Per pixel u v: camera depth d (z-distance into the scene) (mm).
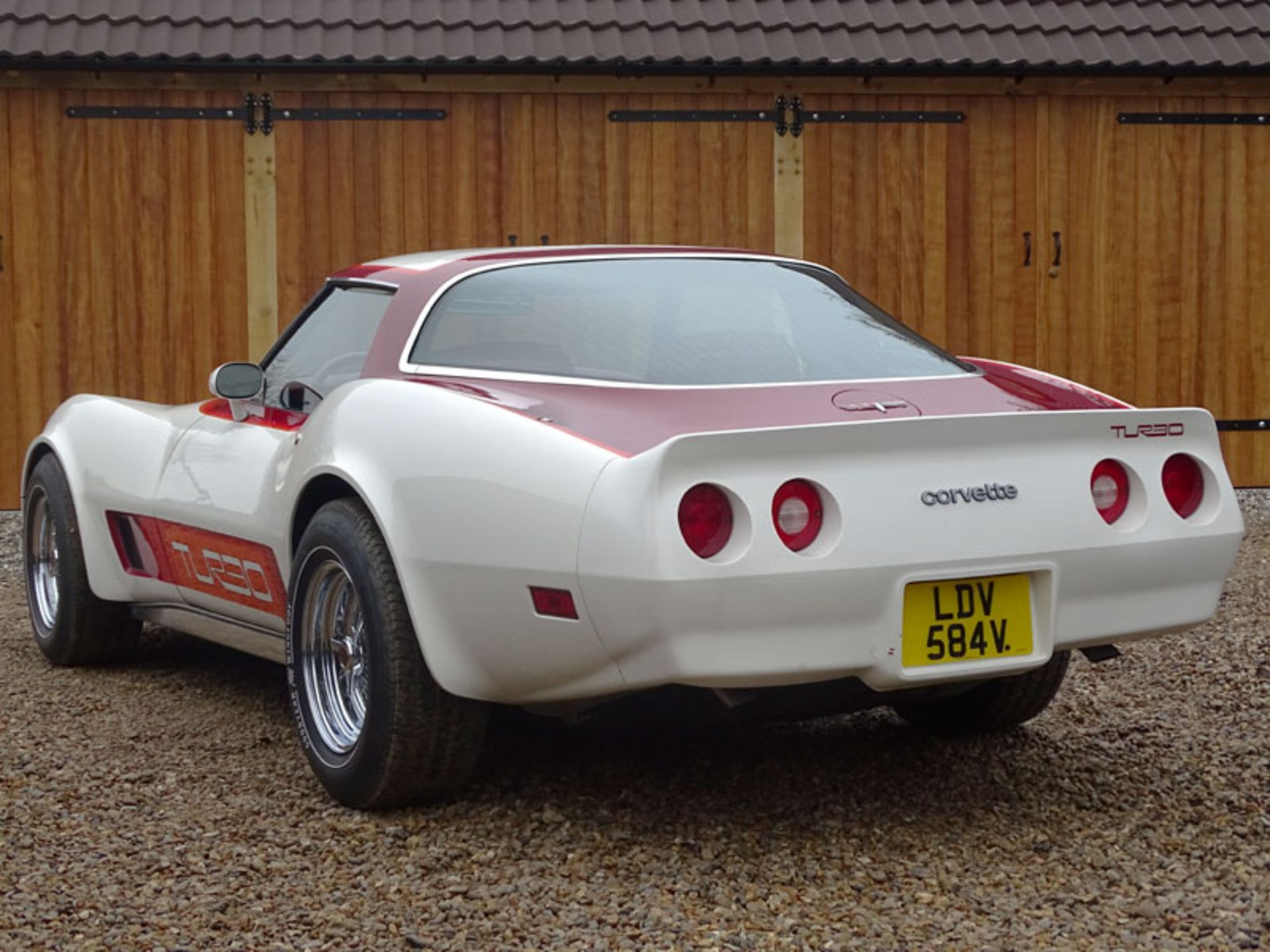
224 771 3809
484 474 3129
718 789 3600
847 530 2920
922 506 2988
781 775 3711
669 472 2850
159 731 4195
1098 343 9602
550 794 3562
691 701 3146
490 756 3844
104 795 3611
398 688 3303
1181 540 3258
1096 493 3211
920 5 9578
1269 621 5629
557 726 4117
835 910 2871
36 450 5145
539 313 3520
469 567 3137
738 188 9234
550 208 9094
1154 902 2898
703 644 2857
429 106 8992
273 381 4223
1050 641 3123
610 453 2980
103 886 3020
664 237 9203
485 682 3229
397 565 3271
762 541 2857
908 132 9367
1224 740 4059
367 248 9000
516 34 8969
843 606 2924
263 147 8906
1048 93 9461
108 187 8820
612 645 2941
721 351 3389
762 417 3111
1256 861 3139
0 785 3691
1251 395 9742
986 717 3953
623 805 3484
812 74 9086
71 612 4914
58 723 4309
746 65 8891
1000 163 9461
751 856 3166
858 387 3334
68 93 8758
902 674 2994
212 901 2934
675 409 3135
